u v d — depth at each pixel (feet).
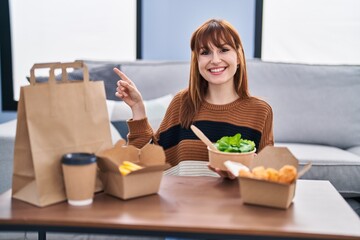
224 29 5.02
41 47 10.25
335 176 7.11
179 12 10.03
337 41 9.78
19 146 3.41
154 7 10.05
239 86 5.30
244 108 5.21
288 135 8.66
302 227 3.00
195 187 3.89
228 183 4.03
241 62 5.25
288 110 8.71
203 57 5.06
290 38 9.91
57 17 10.14
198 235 2.98
